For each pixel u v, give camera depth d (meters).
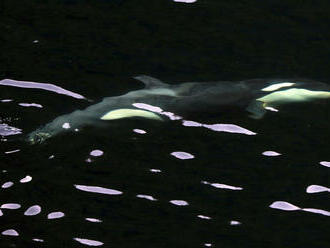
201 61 37.50
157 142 30.45
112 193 27.33
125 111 32.38
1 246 24.42
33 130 30.70
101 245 24.61
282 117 32.41
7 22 40.56
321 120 32.25
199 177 28.38
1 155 29.11
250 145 30.45
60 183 27.78
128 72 36.16
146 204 26.78
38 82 34.62
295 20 41.88
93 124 31.38
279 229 25.61
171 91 34.16
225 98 33.53
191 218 26.14
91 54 37.72
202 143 30.50
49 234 25.11
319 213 26.48
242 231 25.52
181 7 43.19
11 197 26.86
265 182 28.17
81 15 41.81
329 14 42.59
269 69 36.84
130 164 29.03
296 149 30.25
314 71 36.75
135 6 43.19
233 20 41.75
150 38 39.62
